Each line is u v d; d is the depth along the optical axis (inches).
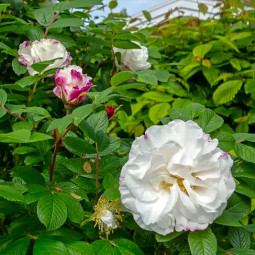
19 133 9.7
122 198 10.0
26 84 12.5
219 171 9.7
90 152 11.9
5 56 17.5
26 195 10.1
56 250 9.4
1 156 17.5
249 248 11.1
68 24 15.7
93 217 10.6
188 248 10.4
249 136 12.3
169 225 9.6
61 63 14.8
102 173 12.1
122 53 17.6
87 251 9.7
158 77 16.9
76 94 11.8
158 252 12.2
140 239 11.9
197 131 10.0
